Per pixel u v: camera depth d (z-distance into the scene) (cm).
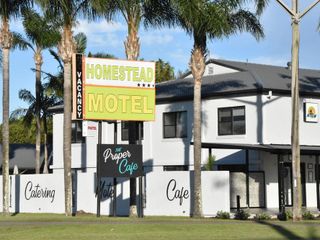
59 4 2814
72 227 2147
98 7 2708
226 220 2553
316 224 2297
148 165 4066
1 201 3691
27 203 3566
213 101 3781
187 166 3859
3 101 3059
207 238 1867
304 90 3772
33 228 2156
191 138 3850
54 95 4825
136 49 2827
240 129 3650
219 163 3716
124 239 1845
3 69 3048
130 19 2823
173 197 2977
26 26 3741
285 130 3650
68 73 2889
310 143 3753
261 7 2889
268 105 3581
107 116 2692
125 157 2703
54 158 4675
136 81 2758
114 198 2883
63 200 3353
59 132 4644
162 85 4425
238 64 4206
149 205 3053
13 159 5494
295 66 2480
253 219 2678
